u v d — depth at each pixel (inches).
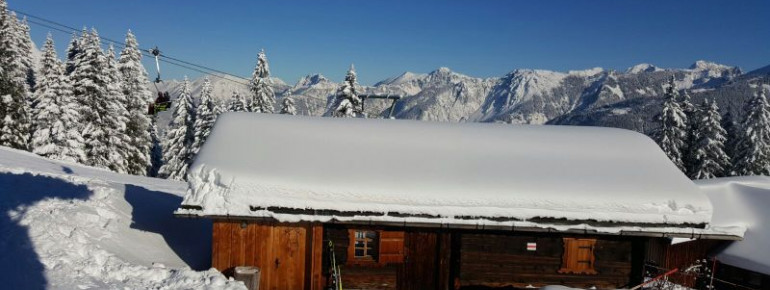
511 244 522.6
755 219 645.9
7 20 1640.0
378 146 550.3
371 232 530.3
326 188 466.9
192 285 397.7
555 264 524.1
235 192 456.8
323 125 597.0
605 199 482.6
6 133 1593.3
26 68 1790.1
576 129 652.1
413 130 604.1
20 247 387.5
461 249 521.0
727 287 645.9
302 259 484.7
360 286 518.3
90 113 1498.5
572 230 468.4
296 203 457.4
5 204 476.7
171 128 1991.9
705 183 719.1
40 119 1456.7
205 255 545.0
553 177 509.0
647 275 698.2
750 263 611.2
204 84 1943.9
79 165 1188.5
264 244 479.8
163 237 552.4
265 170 477.4
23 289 329.7
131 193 681.0
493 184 491.2
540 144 581.3
